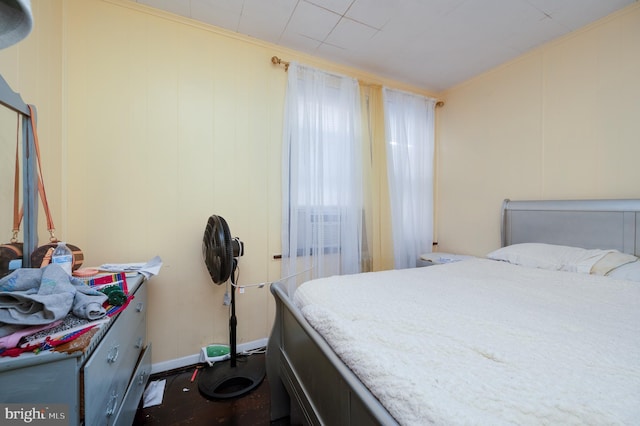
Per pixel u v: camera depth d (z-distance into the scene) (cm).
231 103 198
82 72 158
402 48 215
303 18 181
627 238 161
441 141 296
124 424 105
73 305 83
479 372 62
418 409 52
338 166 230
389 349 76
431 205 283
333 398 81
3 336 68
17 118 101
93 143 161
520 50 216
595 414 47
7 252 94
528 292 126
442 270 173
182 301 185
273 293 136
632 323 91
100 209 163
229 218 198
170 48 179
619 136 170
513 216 223
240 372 176
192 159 186
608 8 168
